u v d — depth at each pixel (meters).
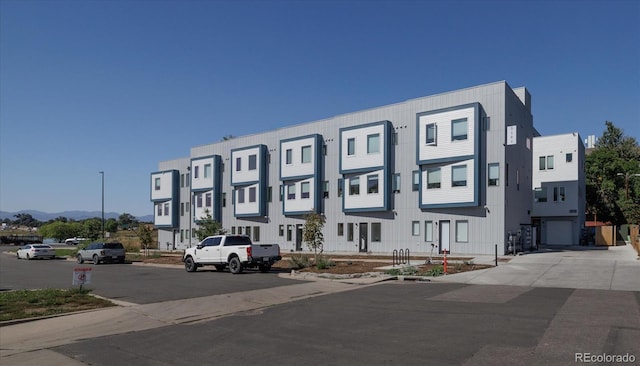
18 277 23.23
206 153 55.62
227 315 12.20
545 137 47.47
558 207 46.19
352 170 39.69
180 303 13.88
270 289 16.69
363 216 39.59
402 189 37.16
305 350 8.23
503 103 32.34
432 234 35.19
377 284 18.22
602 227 44.84
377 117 39.06
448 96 34.91
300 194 44.03
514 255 30.92
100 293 16.23
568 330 8.98
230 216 51.88
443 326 9.77
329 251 41.69
